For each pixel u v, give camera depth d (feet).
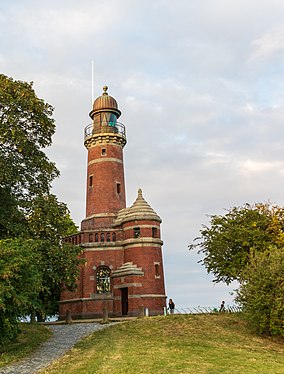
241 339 83.76
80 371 50.70
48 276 81.56
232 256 120.88
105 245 146.72
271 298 84.48
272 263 88.63
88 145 170.71
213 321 101.04
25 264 63.57
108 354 63.26
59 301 148.25
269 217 125.39
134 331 91.09
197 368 52.03
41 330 96.68
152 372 49.24
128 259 143.74
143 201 152.05
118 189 164.25
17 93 85.51
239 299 91.56
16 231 78.54
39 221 82.28
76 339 84.74
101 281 144.87
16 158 84.02
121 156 169.78
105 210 158.81
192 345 73.82
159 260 144.46
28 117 87.04
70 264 84.74
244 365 55.11
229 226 123.65
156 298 138.41
